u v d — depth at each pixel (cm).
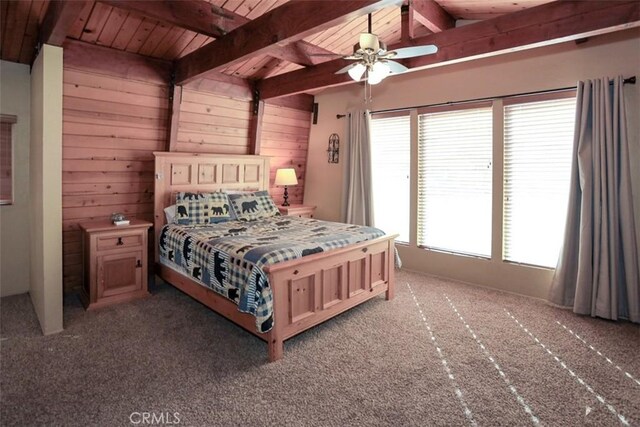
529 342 281
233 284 277
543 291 374
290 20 264
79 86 344
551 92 359
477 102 410
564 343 279
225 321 318
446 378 233
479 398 212
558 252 366
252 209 448
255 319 252
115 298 360
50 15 262
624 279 321
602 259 321
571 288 348
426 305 357
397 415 198
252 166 502
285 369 242
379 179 509
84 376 230
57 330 294
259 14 339
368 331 299
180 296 380
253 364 248
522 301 369
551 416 197
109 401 206
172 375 233
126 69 365
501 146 395
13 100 356
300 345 275
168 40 358
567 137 358
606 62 328
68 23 245
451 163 439
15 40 318
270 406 204
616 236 318
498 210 401
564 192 362
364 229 369
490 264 410
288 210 522
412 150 466
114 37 342
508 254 401
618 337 289
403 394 216
